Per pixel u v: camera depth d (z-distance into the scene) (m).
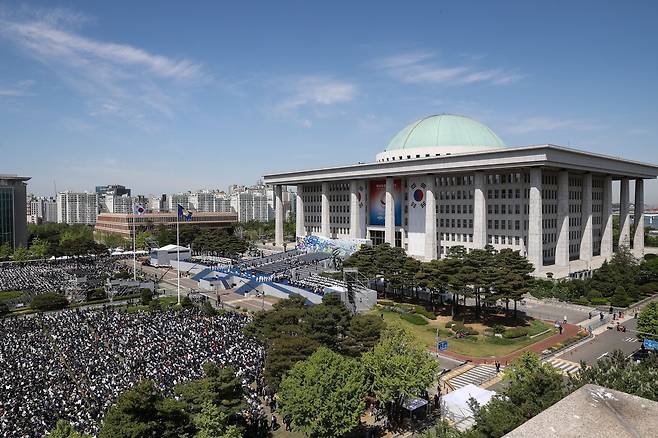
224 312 86.25
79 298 102.56
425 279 84.88
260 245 199.88
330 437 38.56
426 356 46.94
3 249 166.50
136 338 65.06
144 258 168.00
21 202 191.75
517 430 14.35
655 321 63.41
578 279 104.94
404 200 141.88
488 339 70.25
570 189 129.38
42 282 117.62
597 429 14.10
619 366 31.53
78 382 50.69
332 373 39.22
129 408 33.00
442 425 34.75
